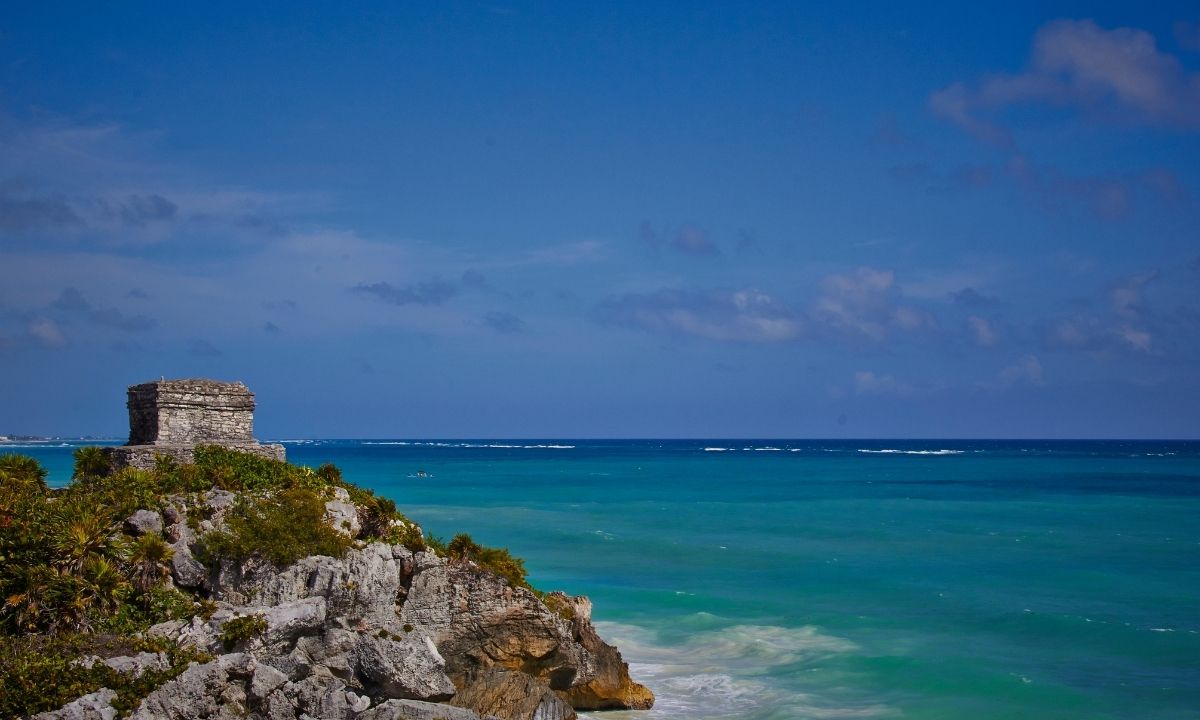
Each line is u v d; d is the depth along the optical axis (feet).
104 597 113.50
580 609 147.43
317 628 121.49
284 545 125.08
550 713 124.06
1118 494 437.58
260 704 110.32
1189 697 137.80
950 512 358.84
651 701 135.85
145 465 138.51
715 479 554.87
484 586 135.13
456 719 112.16
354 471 617.21
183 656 109.91
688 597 200.54
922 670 149.59
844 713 131.85
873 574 226.58
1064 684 143.13
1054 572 228.84
